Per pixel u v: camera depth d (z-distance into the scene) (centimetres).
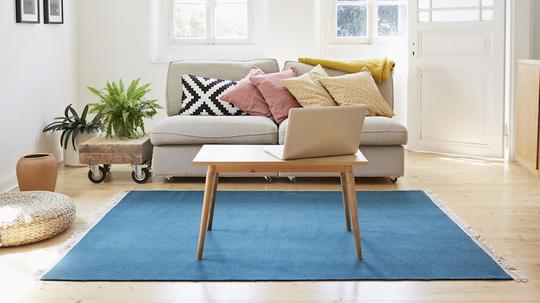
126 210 426
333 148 337
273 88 527
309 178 516
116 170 556
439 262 327
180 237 369
